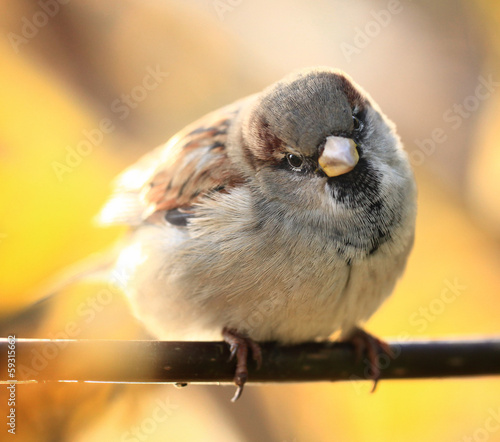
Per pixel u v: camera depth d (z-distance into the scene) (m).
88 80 10.62
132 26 10.96
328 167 7.67
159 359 7.82
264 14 11.42
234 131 8.95
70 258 10.15
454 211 10.84
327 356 8.88
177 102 11.06
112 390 9.93
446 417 10.56
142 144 10.75
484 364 8.92
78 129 10.35
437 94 11.27
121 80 10.88
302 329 8.53
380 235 8.16
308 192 8.10
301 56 11.61
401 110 11.36
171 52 11.18
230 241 8.34
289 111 7.98
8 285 9.93
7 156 9.98
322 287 8.19
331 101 7.92
